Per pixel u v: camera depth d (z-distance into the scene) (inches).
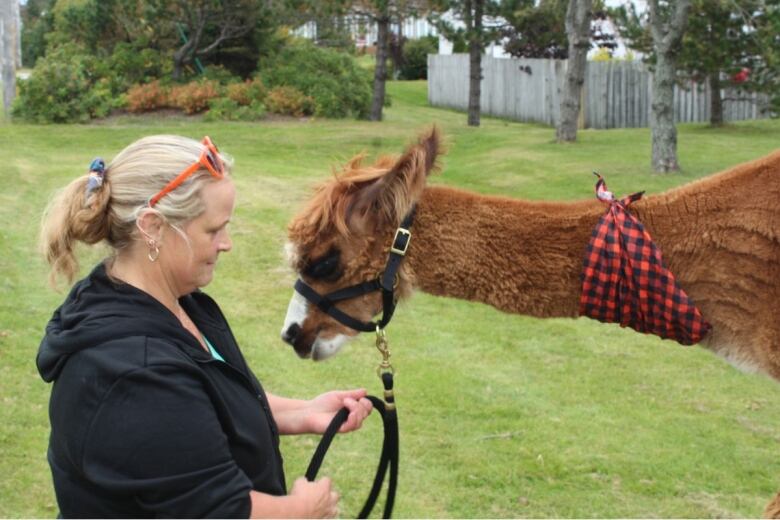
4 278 295.7
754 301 131.9
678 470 183.6
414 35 1457.9
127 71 858.1
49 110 768.3
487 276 134.6
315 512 87.4
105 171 83.0
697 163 520.7
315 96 847.1
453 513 166.4
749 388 232.8
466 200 136.0
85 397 75.9
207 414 79.1
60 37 966.4
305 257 132.4
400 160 129.6
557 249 132.7
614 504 170.1
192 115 810.2
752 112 877.8
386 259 132.4
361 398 108.3
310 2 834.2
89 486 77.5
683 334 129.3
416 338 267.0
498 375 238.2
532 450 191.9
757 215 131.6
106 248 85.8
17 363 222.4
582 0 624.4
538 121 940.6
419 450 191.2
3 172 487.5
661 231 134.8
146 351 77.8
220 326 97.2
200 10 840.9
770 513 132.1
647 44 706.8
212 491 77.2
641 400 223.1
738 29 660.7
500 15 805.9
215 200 84.1
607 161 534.9
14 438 182.7
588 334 275.4
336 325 135.6
